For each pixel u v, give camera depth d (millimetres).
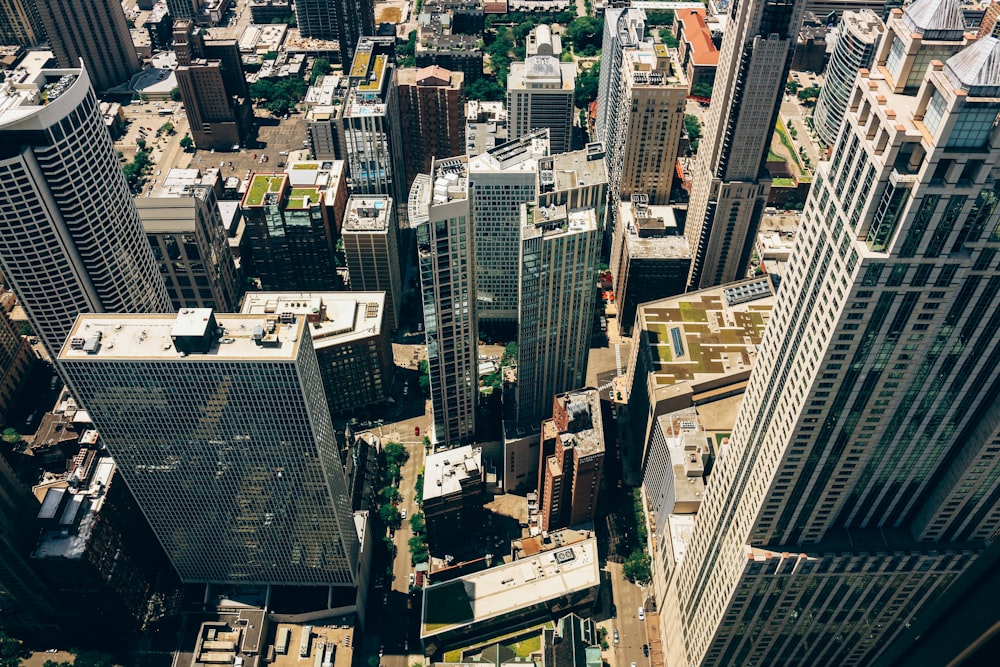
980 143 151750
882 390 199875
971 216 163125
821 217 190250
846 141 177000
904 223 163125
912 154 160000
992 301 179375
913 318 181875
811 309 196750
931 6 155625
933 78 152125
